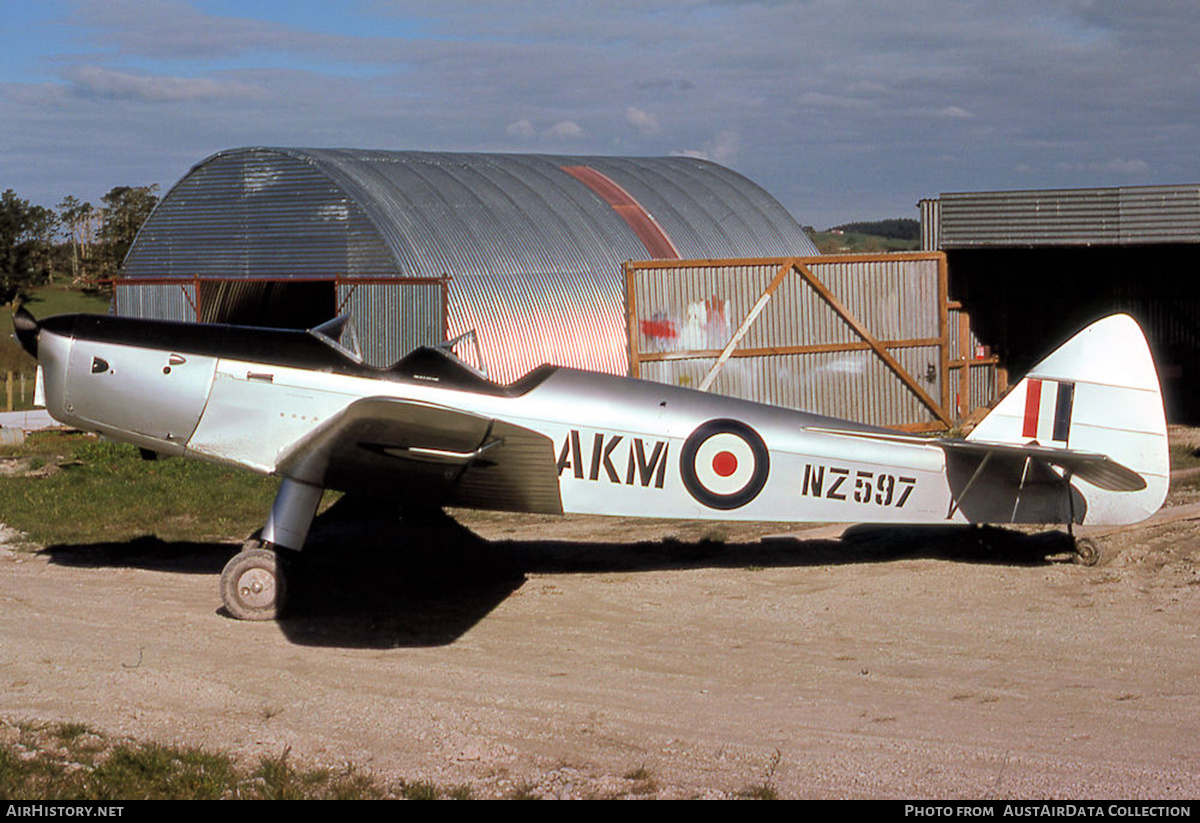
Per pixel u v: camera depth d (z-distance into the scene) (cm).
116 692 689
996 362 2436
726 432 1001
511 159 2470
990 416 1043
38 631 823
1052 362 1030
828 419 1034
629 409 994
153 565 1061
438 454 780
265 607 867
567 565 1072
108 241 7850
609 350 1925
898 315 2072
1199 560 1009
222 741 611
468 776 565
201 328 985
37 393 1000
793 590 971
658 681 728
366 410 823
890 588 970
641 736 622
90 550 1119
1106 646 795
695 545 1146
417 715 655
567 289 1945
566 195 2255
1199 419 2227
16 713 647
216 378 956
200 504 1329
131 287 2259
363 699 683
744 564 1071
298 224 1986
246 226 2059
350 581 1001
